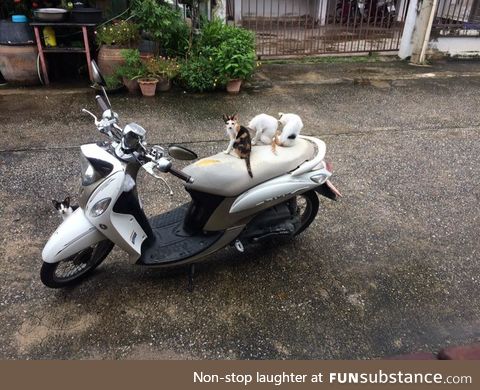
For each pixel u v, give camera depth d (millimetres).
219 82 5902
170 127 4949
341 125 5086
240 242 2719
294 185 2615
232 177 2467
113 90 5875
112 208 2381
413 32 7512
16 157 4223
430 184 3891
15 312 2500
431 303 2617
